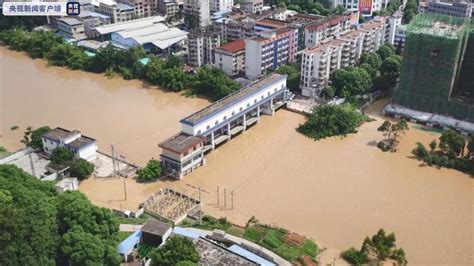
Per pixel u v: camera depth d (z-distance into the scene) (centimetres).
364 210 11475
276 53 19562
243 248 9919
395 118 16262
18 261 8088
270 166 13450
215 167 13450
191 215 11244
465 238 10556
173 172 12862
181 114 16650
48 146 13762
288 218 11219
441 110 15988
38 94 18462
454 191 12225
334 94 17475
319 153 14100
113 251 8756
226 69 19662
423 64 15775
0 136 15150
